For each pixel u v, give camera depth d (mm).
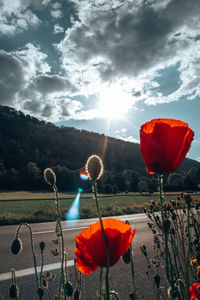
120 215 14266
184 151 625
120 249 643
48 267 4277
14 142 118688
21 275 3881
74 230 8375
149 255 4707
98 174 576
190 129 635
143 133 656
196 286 851
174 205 1343
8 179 74750
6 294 3148
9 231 8297
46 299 1658
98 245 635
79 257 705
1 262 4590
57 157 114000
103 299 639
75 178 66625
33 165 77125
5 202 24641
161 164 622
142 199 27844
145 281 3381
